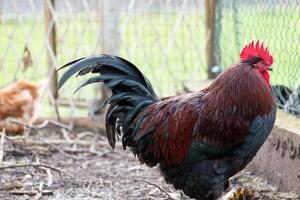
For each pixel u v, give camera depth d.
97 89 8.98
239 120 5.22
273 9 6.83
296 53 6.46
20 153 7.74
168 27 10.54
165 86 10.03
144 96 5.68
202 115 5.34
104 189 6.58
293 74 6.57
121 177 7.00
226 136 5.26
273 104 5.34
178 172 5.54
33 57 10.15
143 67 9.92
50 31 9.28
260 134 5.27
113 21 8.72
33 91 8.50
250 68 5.33
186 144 5.40
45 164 7.03
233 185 6.46
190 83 8.55
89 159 7.71
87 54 9.16
